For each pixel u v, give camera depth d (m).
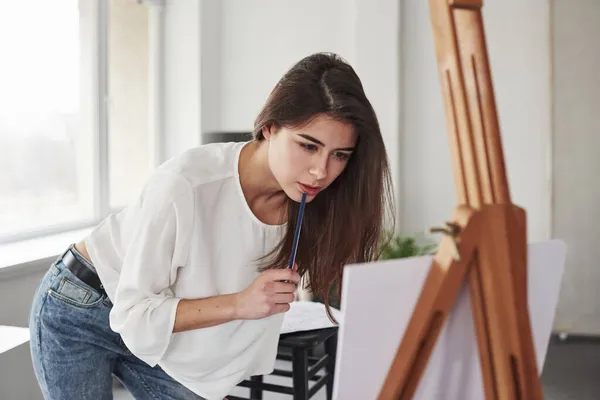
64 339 1.25
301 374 1.61
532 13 3.55
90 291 1.23
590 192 3.48
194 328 1.06
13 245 2.75
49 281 1.27
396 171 3.65
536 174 3.60
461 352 0.80
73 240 2.91
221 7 3.92
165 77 3.83
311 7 3.78
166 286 1.10
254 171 1.12
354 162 1.11
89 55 3.30
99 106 3.35
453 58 0.71
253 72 3.90
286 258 1.20
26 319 2.46
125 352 1.32
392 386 0.73
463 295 0.77
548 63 3.52
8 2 2.78
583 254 3.51
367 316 0.70
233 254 1.15
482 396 0.83
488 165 0.72
